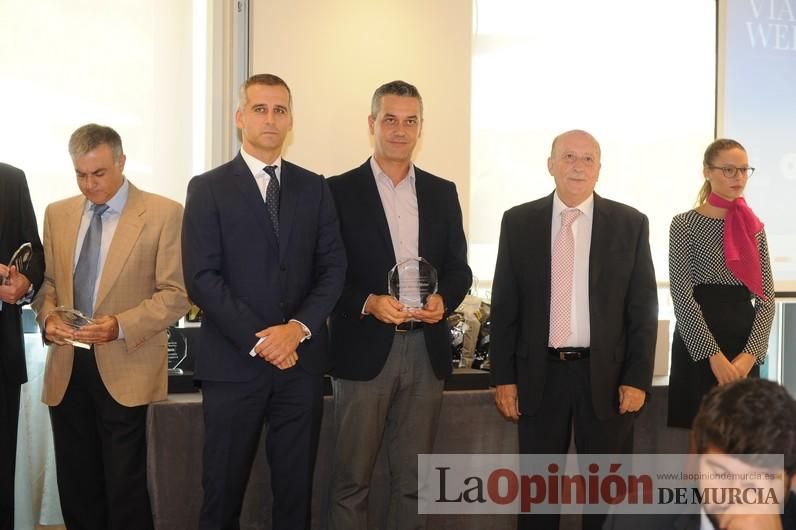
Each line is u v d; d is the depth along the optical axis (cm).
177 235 290
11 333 277
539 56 423
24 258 274
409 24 394
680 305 308
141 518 287
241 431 261
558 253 282
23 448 335
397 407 289
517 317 289
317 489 306
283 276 262
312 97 383
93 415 289
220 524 262
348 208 287
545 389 279
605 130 433
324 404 305
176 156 373
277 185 269
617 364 278
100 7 361
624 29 434
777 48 446
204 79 376
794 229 446
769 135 445
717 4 441
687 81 443
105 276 281
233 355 259
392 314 268
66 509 290
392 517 293
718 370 297
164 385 294
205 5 375
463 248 296
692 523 128
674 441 334
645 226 289
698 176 445
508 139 420
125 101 365
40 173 354
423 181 296
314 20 382
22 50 351
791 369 445
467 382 318
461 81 402
